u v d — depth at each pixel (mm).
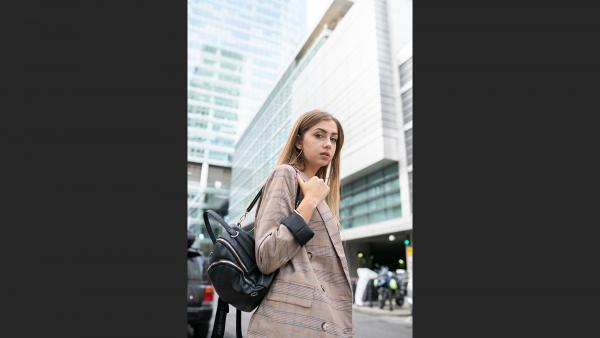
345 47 21234
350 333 993
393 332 6570
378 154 17844
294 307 898
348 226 21016
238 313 986
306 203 975
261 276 936
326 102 21797
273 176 1053
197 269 4617
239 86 21656
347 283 1026
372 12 19297
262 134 20906
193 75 20062
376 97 18281
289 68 24375
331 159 1215
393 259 22016
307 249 1007
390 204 17922
